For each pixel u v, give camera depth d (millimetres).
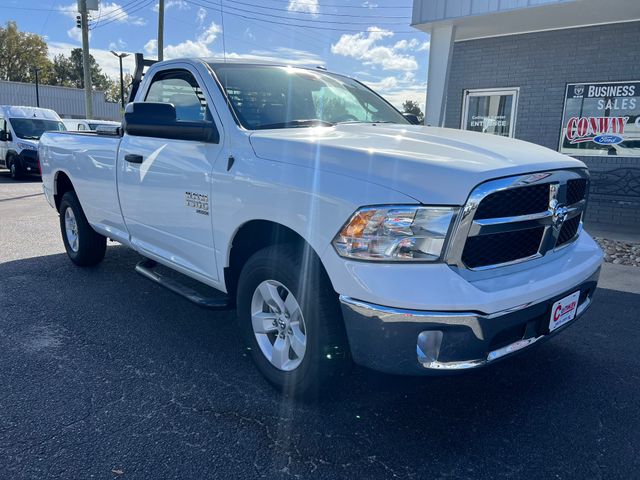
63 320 4215
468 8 8219
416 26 8906
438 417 2885
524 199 2605
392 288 2336
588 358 3641
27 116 17984
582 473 2422
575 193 3041
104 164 4605
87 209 5133
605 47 8789
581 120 9227
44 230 7973
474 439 2684
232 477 2377
